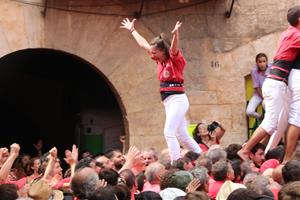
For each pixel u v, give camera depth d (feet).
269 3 41.22
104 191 16.75
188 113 40.16
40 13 39.40
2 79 49.88
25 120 52.75
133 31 28.04
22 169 29.60
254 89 39.55
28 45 39.09
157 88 40.40
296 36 24.21
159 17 40.65
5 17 38.83
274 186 19.39
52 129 51.98
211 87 40.55
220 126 34.09
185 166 23.73
